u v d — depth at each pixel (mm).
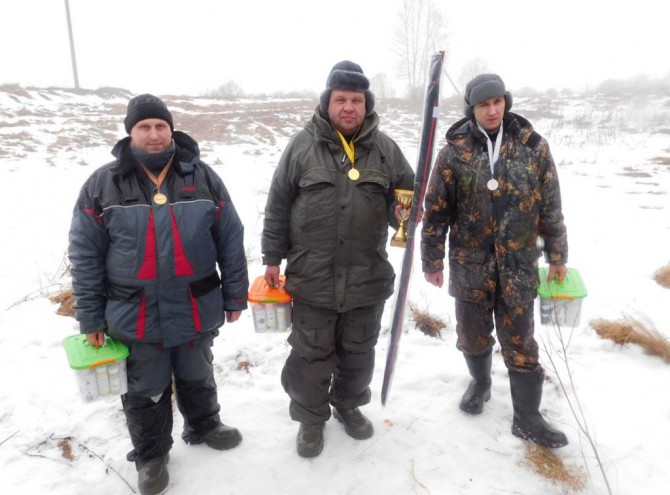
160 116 1975
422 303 4258
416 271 5004
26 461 2527
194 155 2150
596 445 2582
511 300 2396
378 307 2469
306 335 2389
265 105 20188
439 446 2617
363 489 2361
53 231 6109
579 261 5281
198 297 2176
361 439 2678
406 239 2320
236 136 13594
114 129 13570
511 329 2477
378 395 3053
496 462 2498
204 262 2168
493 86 2203
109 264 2057
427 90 2152
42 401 2961
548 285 2484
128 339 2074
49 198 7512
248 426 2801
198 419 2555
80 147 11219
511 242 2355
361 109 2189
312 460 2541
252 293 2488
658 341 3367
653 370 3252
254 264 5137
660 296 4348
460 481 2395
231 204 2287
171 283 2088
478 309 2568
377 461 2531
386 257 2475
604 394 2998
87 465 2518
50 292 4434
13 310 4086
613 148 13250
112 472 2471
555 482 2363
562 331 3717
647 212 7152
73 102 17656
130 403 2262
